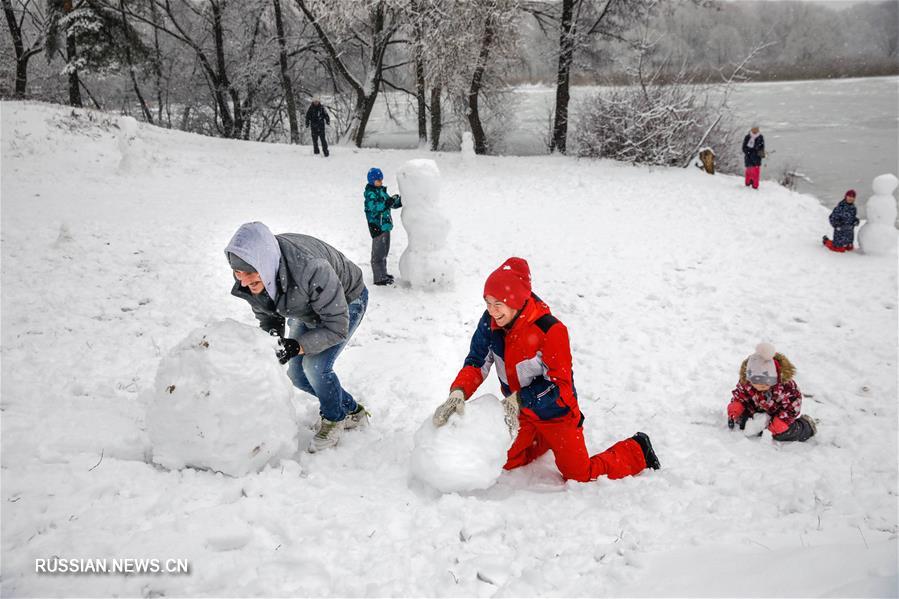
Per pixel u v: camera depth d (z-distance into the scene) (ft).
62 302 22.50
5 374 15.98
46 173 46.44
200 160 59.52
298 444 13.28
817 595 7.23
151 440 11.40
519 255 33.30
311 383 12.76
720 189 53.72
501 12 75.97
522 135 115.03
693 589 7.88
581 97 88.63
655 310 25.79
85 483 10.72
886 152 81.15
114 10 94.07
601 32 87.04
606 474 12.59
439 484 11.15
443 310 24.30
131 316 21.86
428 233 25.86
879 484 12.59
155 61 101.60
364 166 65.00
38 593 8.21
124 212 37.29
